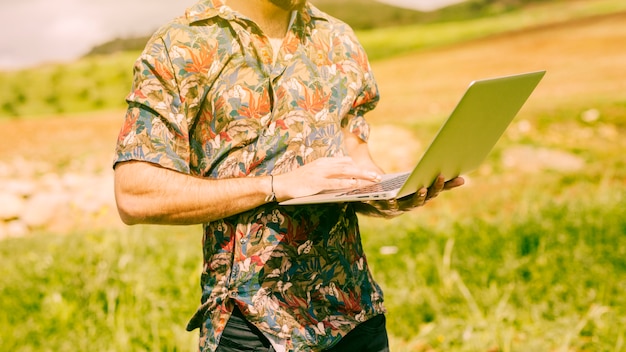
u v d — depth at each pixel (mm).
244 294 2168
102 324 4754
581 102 13227
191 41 2127
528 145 10672
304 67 2230
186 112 2154
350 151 2525
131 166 2119
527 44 23250
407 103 16422
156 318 4777
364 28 39844
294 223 2178
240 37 2143
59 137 15391
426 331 4746
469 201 8438
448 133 1925
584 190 8234
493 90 1974
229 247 2199
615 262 5645
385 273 5750
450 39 28750
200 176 2227
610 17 25625
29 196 10172
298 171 2107
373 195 1927
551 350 4562
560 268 5570
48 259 6273
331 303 2234
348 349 2279
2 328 4949
